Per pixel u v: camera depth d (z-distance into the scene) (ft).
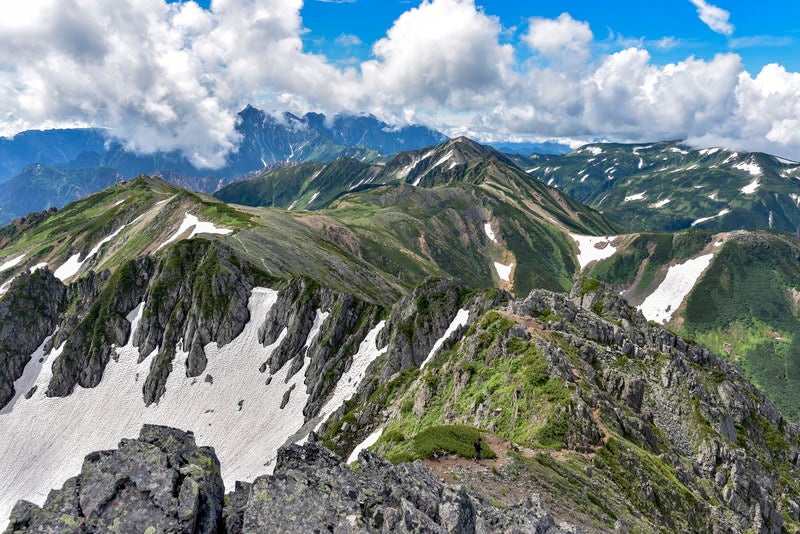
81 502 68.59
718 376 348.59
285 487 75.25
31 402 545.03
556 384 217.77
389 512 70.49
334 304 517.96
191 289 579.48
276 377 494.18
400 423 292.81
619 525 128.77
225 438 451.94
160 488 70.69
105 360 561.02
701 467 257.14
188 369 524.93
